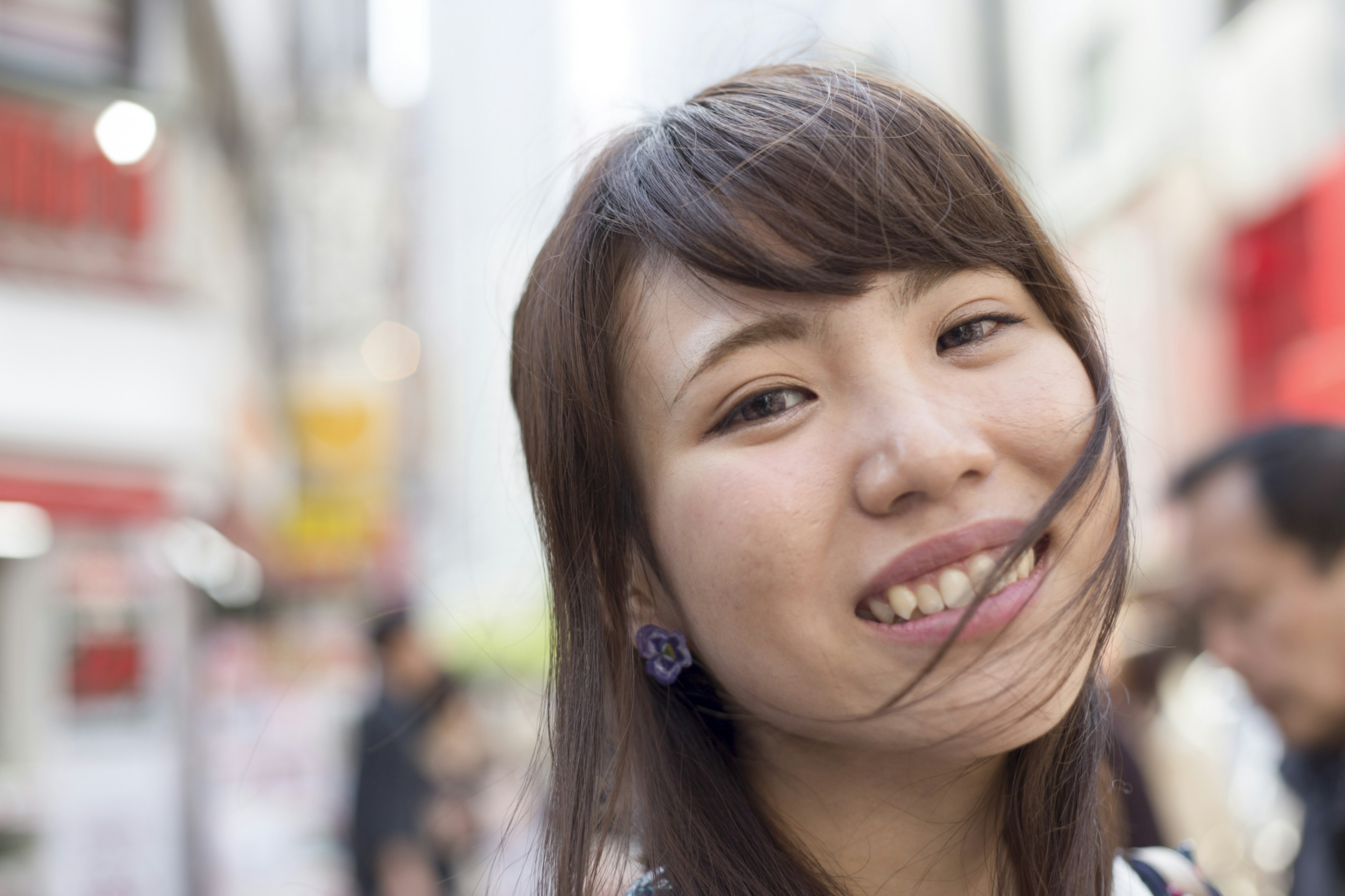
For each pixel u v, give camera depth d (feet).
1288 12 18.97
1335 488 4.35
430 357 42.68
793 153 2.24
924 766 2.35
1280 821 5.92
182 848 15.55
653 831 2.61
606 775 2.61
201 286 18.03
